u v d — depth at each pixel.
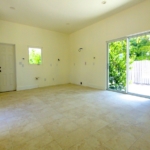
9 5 3.35
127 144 1.45
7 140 1.55
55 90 4.69
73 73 6.31
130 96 3.67
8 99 3.48
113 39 4.22
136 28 3.50
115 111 2.50
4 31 4.46
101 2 3.27
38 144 1.46
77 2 3.25
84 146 1.42
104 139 1.56
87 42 5.30
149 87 3.42
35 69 5.34
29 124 1.97
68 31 5.90
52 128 1.84
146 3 3.24
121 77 4.15
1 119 2.17
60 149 1.37
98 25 4.71
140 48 3.57
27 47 5.05
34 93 4.21
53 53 5.89
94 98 3.48
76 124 1.96
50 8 3.57
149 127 1.85
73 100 3.31
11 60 4.77
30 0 3.11
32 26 5.12
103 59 4.62
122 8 3.65
